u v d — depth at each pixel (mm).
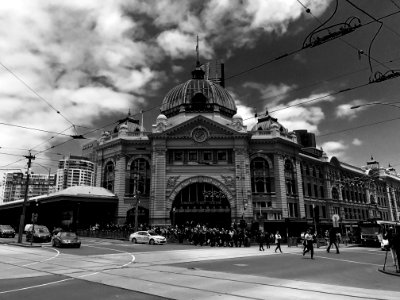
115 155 60438
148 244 39094
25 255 25469
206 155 56844
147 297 11125
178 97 64750
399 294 11688
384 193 99562
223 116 63812
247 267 19219
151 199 54344
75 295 11391
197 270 17609
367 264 21406
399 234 17656
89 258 23344
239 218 52812
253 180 57781
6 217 83750
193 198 55438
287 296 11266
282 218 55188
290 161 61688
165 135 56281
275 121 65250
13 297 11102
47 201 56969
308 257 26000
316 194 69875
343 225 69938
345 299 10836
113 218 58094
